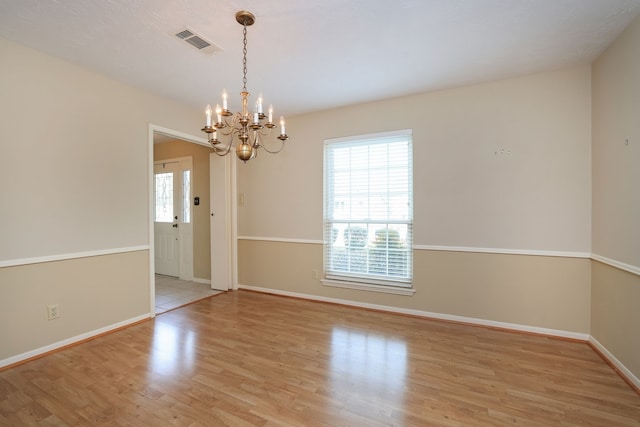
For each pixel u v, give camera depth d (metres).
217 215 4.48
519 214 2.93
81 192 2.72
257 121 1.95
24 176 2.37
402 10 1.93
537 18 2.02
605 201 2.42
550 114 2.80
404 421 1.71
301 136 4.02
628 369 2.10
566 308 2.77
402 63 2.64
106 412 1.78
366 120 3.60
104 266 2.90
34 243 2.43
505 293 3.00
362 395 1.95
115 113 2.98
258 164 4.35
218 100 3.49
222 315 3.43
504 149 2.97
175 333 2.93
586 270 2.70
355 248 3.74
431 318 3.31
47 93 2.50
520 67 2.72
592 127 2.64
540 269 2.86
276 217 4.23
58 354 2.49
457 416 1.75
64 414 1.77
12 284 2.31
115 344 2.68
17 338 2.33
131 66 2.70
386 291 3.52
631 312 2.07
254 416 1.75
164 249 5.46
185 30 2.16
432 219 3.29
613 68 2.30
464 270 3.16
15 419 1.72
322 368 2.28
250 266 4.46
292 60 2.59
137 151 3.18
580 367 2.28
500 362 2.36
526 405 1.85
